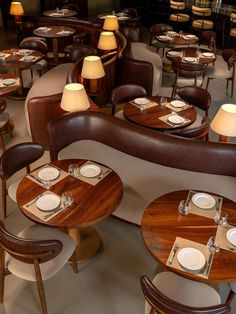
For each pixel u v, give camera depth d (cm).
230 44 775
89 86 442
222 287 246
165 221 212
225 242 199
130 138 321
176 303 153
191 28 838
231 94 562
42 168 259
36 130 381
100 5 1075
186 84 514
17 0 894
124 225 298
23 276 205
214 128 304
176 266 183
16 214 301
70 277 251
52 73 473
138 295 240
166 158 310
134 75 495
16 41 795
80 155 323
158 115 364
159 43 664
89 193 236
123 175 301
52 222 210
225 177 299
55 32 635
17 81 429
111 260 266
